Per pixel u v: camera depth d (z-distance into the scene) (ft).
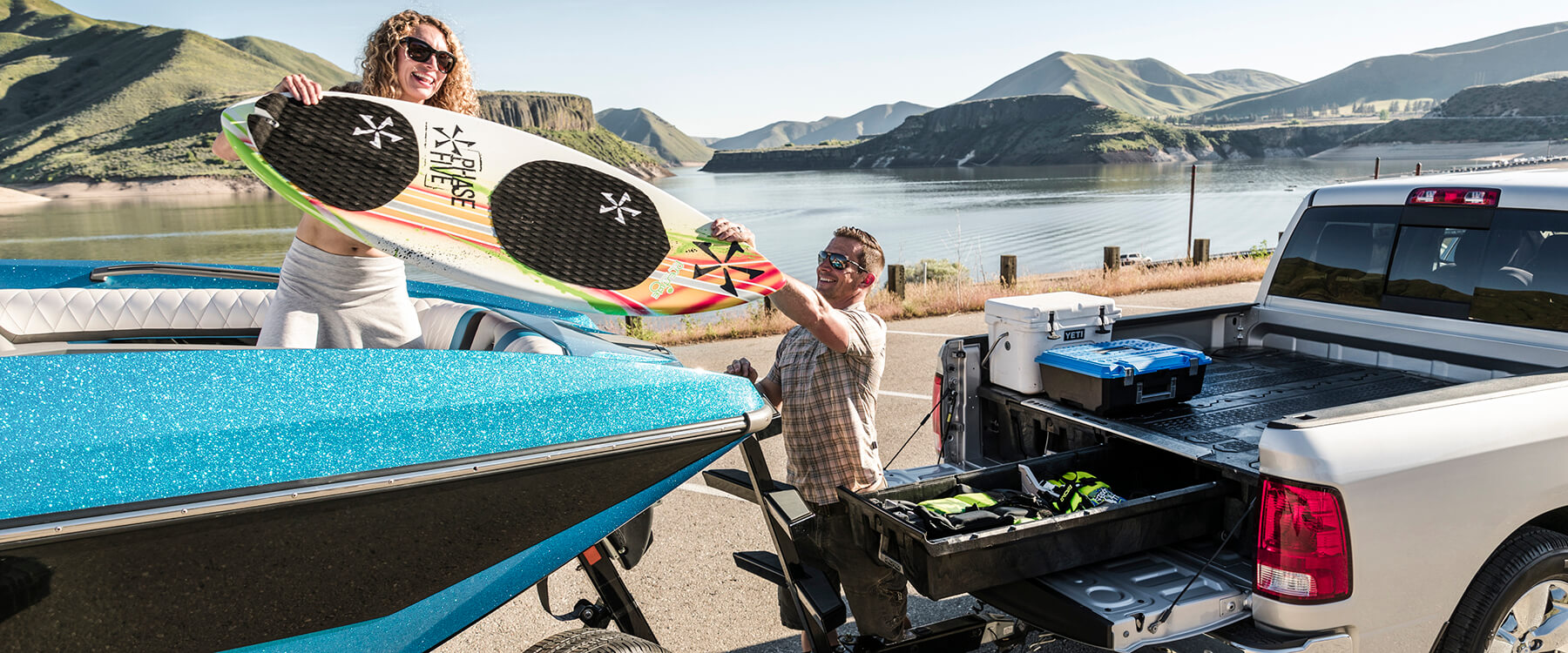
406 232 6.57
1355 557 7.68
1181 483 10.36
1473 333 11.53
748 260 7.64
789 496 8.25
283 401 5.50
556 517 6.70
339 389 5.69
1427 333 12.01
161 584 5.37
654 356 8.56
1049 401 11.35
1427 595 8.23
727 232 7.92
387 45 8.29
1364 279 12.91
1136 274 54.03
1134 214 377.71
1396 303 12.49
